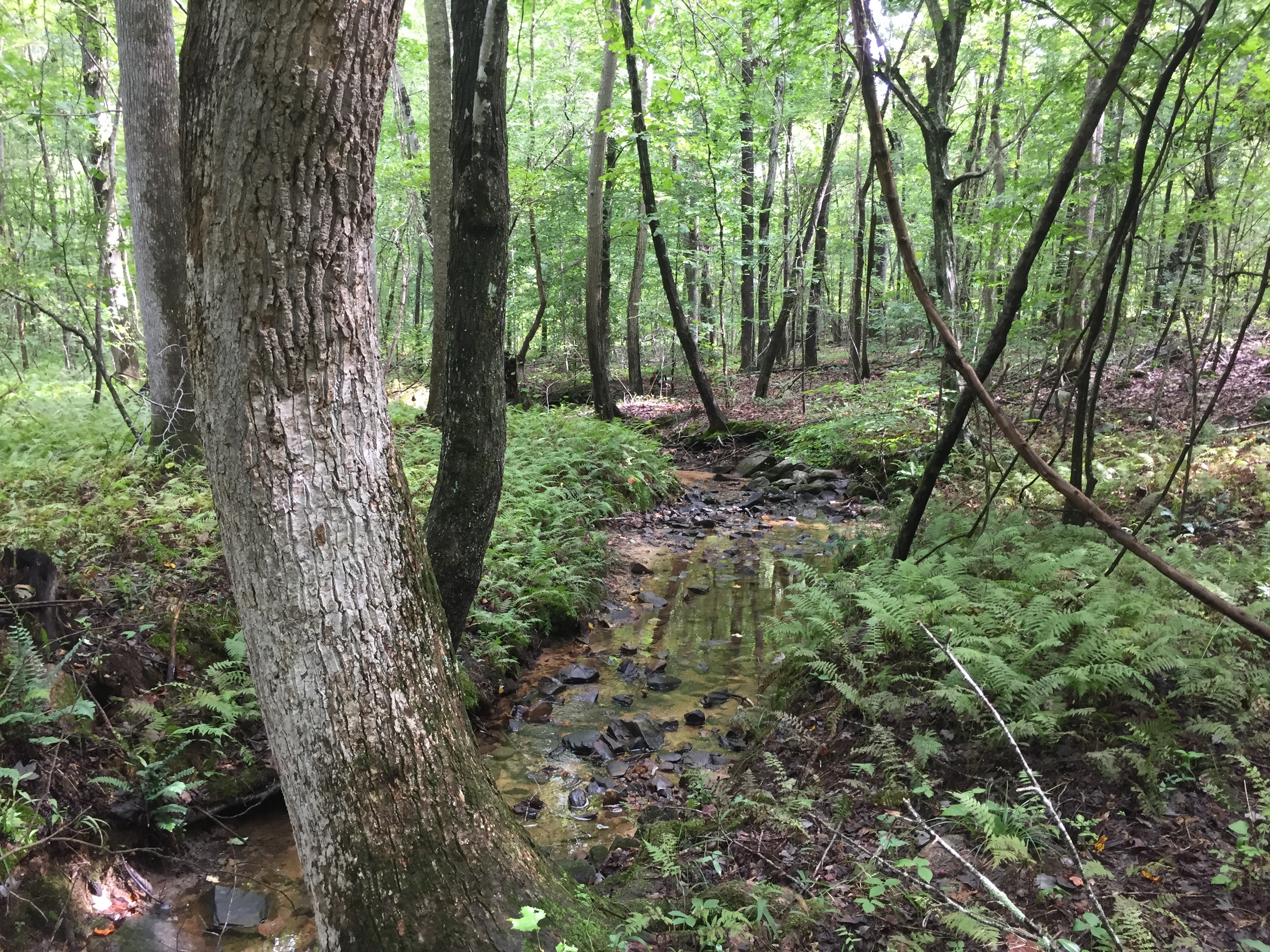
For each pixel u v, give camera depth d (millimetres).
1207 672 3785
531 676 6125
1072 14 4848
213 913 3484
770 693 5578
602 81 13648
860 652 4906
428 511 5051
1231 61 5266
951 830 3328
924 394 12562
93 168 12797
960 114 18906
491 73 4395
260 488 2100
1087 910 2732
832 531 9977
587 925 2496
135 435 8156
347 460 2205
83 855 3439
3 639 3861
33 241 10766
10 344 17203
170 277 7891
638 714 5383
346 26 1941
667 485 11914
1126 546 1709
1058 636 4211
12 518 5664
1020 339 7855
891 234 23531
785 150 20188
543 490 9031
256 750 4434
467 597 5027
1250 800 3201
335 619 2184
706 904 2828
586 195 19594
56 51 12609
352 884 2223
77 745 3807
